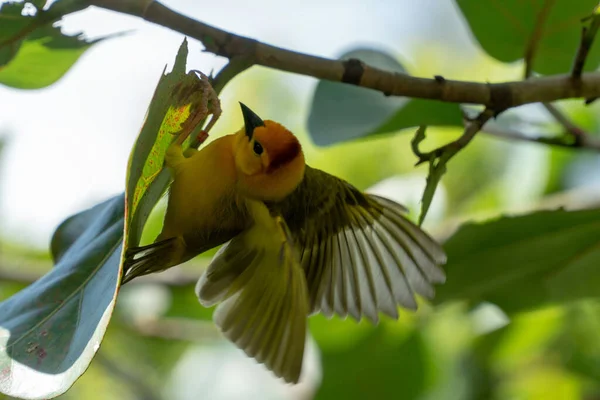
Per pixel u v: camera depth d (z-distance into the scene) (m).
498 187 2.24
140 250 1.97
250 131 2.00
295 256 1.96
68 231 2.03
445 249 2.07
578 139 2.07
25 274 2.24
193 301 2.23
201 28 1.97
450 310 2.22
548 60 2.07
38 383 1.91
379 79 1.99
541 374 2.24
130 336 2.30
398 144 2.25
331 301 2.03
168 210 1.99
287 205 2.01
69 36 2.01
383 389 2.21
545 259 2.07
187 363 2.30
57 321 1.93
